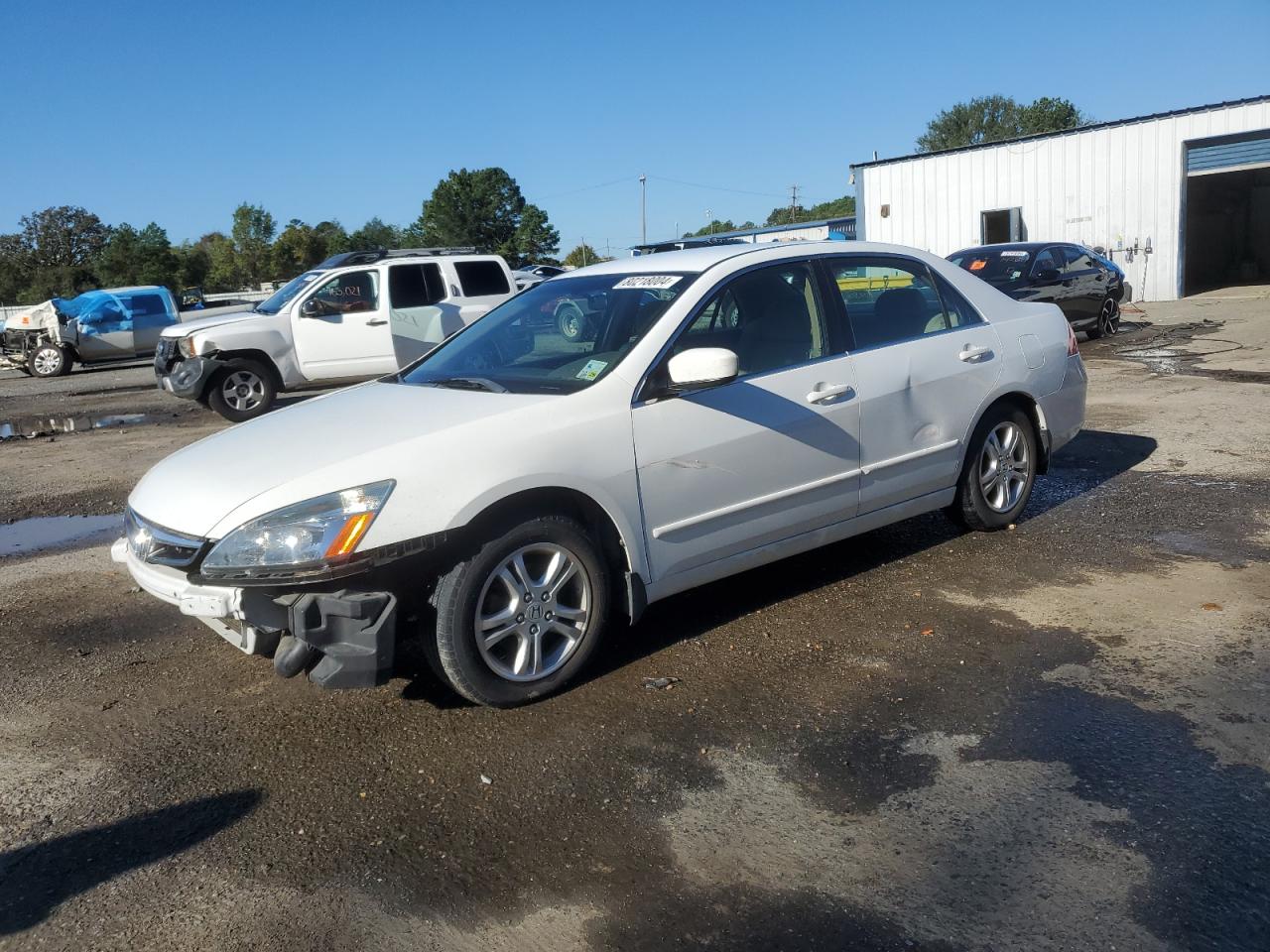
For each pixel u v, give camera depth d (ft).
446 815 10.57
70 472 31.63
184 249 274.16
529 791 10.95
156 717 13.24
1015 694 12.59
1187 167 80.59
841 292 16.25
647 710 12.70
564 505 13.19
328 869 9.75
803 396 15.08
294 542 11.35
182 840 10.36
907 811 10.21
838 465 15.58
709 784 10.92
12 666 15.23
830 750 11.51
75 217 304.30
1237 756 10.87
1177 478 22.70
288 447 12.73
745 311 15.05
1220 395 33.12
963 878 9.11
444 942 8.65
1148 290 83.56
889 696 12.73
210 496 11.98
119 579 19.53
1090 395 34.83
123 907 9.30
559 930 8.72
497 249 261.24
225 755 12.11
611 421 13.20
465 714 12.82
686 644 14.71
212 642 15.87
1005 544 18.47
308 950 8.64
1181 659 13.29
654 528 13.66
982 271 51.49
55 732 12.94
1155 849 9.35
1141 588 15.96
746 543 14.75
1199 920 8.37
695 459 13.89
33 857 10.18
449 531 11.85
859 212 98.02
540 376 14.29
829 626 15.11
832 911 8.76
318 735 12.49
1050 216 87.45
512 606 12.57
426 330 44.42
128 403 50.93
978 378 17.61
